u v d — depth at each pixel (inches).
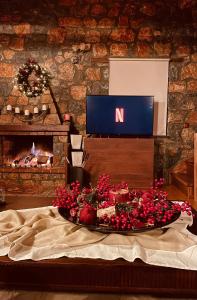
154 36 196.1
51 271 63.9
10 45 195.0
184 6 192.2
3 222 75.7
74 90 199.6
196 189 155.5
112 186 84.0
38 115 186.4
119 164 186.2
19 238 64.8
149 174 185.6
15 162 190.4
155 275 62.7
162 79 197.6
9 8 193.9
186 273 62.1
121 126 190.9
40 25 195.2
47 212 82.4
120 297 68.9
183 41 196.1
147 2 193.9
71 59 197.3
